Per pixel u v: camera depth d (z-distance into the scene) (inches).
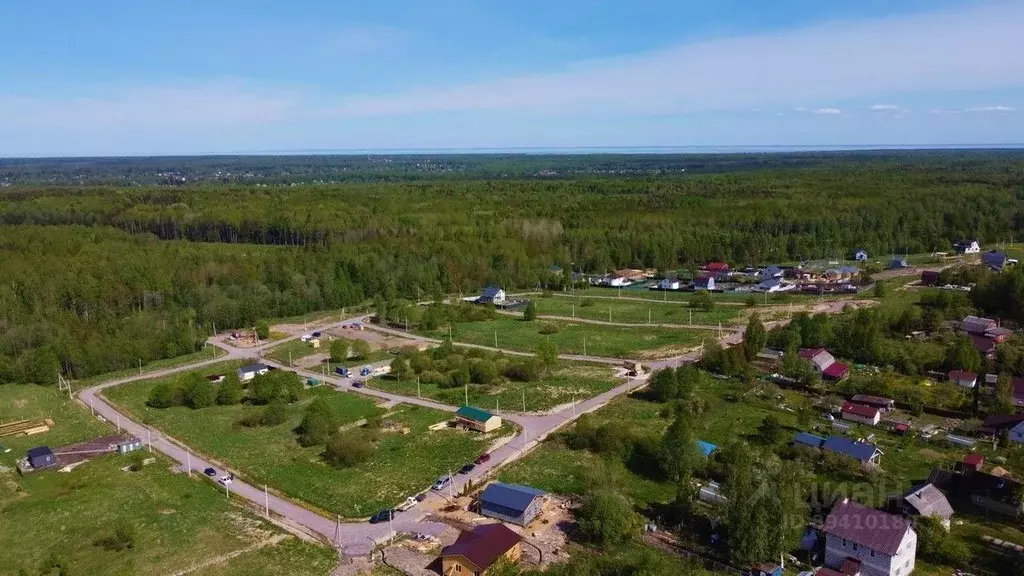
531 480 3061.0
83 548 2620.6
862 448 3115.2
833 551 2356.1
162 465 3415.4
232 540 2645.2
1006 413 3513.8
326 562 2470.5
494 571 2287.2
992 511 2711.6
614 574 2283.5
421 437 3654.0
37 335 5344.5
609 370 4690.0
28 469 3393.2
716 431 3521.2
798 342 4687.5
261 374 4552.2
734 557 2373.3
